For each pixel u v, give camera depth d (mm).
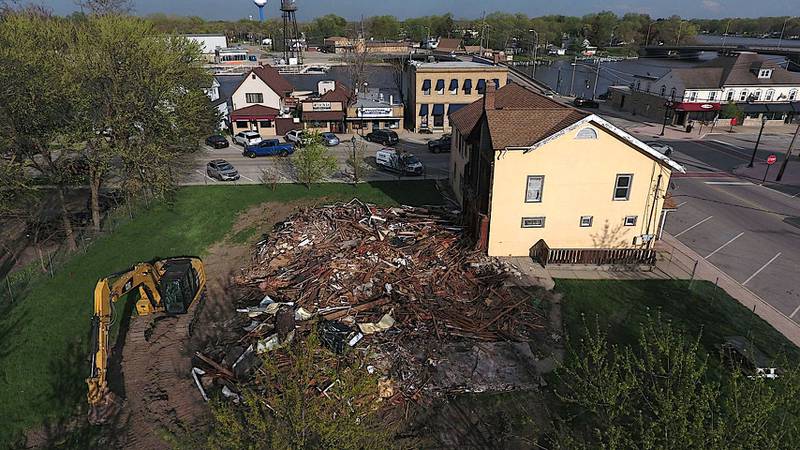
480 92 63000
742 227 34594
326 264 27078
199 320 23859
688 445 10367
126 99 31328
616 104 85125
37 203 36781
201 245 31844
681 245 31703
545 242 29312
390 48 128875
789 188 42781
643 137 62875
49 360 21219
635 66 147500
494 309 23953
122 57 31625
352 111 61969
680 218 36125
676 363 12328
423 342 21359
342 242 29875
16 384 19844
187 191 41344
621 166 27547
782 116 70000
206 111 41031
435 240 30250
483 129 29453
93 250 30922
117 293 20172
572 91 106562
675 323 23250
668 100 70562
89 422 17938
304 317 22734
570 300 25219
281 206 38031
